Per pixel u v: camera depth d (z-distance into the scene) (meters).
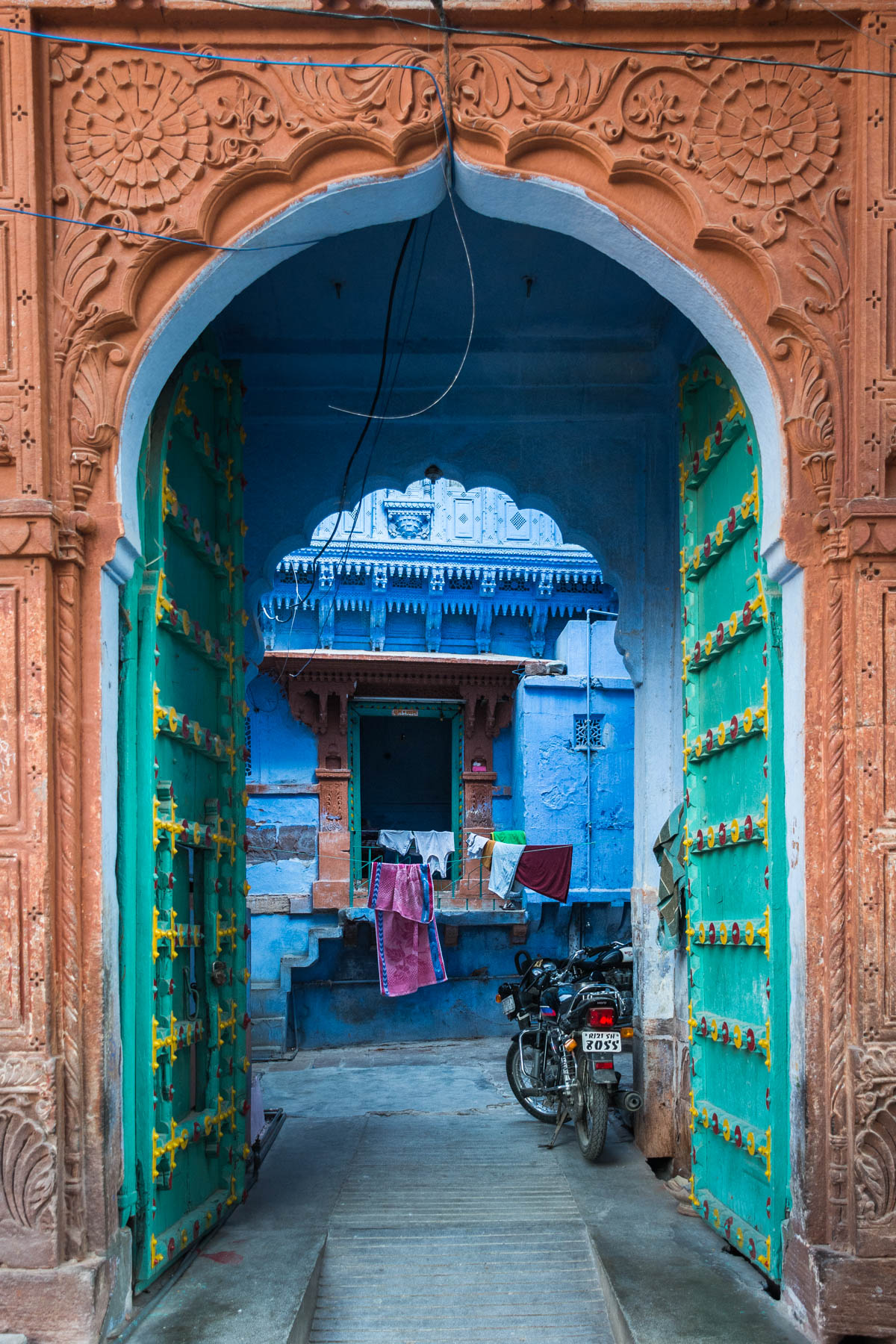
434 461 5.58
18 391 3.08
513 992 6.22
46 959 2.94
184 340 3.38
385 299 4.96
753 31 3.29
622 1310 3.10
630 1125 5.52
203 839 3.94
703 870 4.25
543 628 11.91
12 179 3.12
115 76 3.21
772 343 3.29
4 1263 2.86
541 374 5.47
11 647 3.02
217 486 4.43
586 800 11.24
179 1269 3.47
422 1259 3.72
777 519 3.27
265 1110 5.96
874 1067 3.00
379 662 10.99
